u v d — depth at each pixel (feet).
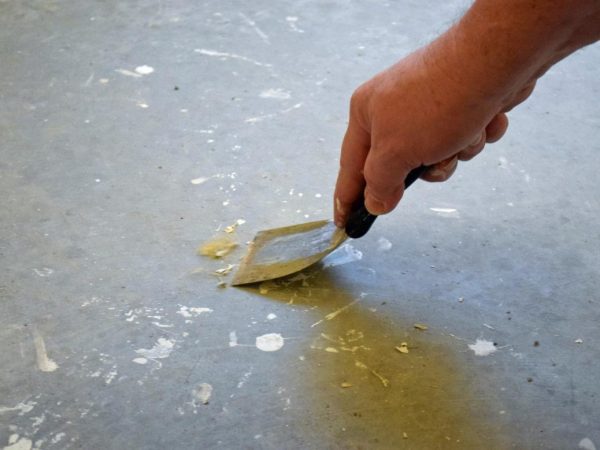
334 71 5.57
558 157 4.81
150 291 3.84
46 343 3.58
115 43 5.81
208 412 3.33
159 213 4.29
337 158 4.74
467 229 4.25
